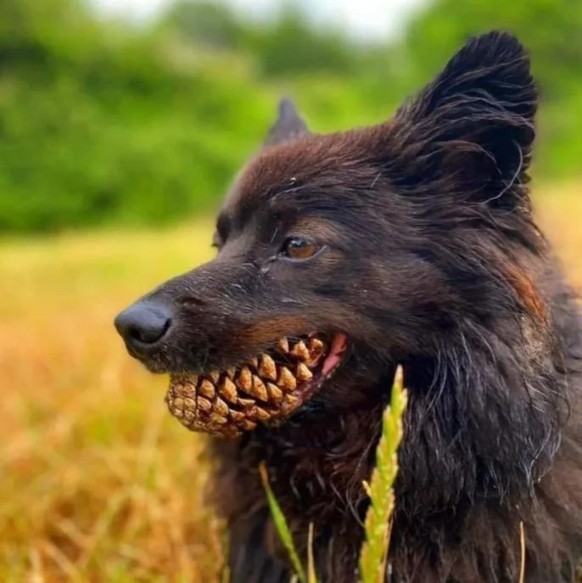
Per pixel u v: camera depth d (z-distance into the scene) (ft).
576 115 15.81
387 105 19.58
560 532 1.77
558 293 1.86
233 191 1.91
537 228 1.77
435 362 1.71
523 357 1.69
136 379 3.46
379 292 1.69
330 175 1.77
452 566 1.76
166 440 2.89
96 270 8.21
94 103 15.71
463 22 19.02
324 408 1.77
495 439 1.68
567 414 1.75
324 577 1.86
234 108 16.93
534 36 17.24
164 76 16.44
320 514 1.85
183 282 1.70
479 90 1.75
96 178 14.88
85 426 3.02
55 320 5.24
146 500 2.43
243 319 1.68
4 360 4.10
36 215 14.82
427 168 1.78
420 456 1.72
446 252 1.70
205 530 2.31
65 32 15.51
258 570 1.96
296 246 1.73
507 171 1.73
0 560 2.24
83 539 2.33
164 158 15.20
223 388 1.70
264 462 1.89
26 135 14.88
